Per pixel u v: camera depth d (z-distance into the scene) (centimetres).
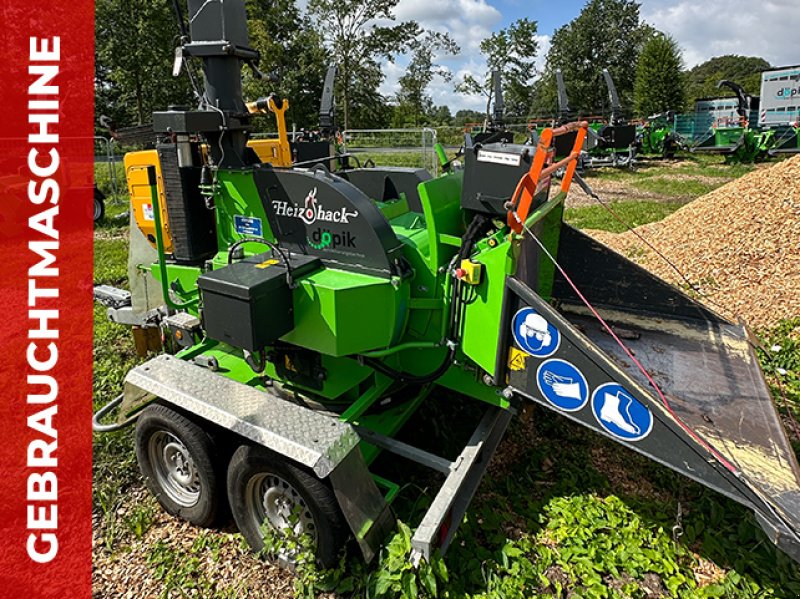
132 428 409
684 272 689
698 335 382
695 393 318
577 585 279
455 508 289
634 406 246
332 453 256
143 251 471
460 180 325
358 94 3875
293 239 313
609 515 318
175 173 366
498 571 282
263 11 3544
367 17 3588
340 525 269
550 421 413
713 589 274
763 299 588
